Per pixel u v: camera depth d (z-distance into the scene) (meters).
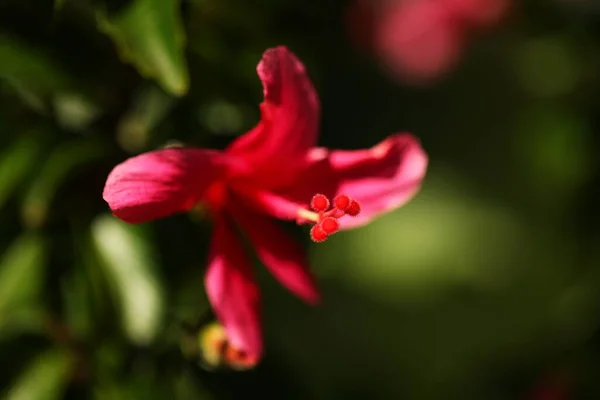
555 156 0.87
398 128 0.78
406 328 0.97
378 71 0.72
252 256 0.57
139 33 0.51
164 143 0.56
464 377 0.95
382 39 0.72
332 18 0.60
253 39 0.58
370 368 0.93
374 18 0.70
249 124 0.57
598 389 0.71
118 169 0.49
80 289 0.55
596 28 0.70
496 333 0.96
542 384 0.74
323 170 0.52
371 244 0.99
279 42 0.59
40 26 0.54
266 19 0.58
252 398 0.58
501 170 0.93
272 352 0.59
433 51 0.78
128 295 0.55
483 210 0.97
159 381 0.56
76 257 0.55
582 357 0.71
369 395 0.92
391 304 0.97
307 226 0.57
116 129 0.56
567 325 0.72
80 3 0.52
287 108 0.51
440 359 0.96
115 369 0.56
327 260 0.95
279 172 0.52
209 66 0.57
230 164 0.51
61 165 0.54
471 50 0.87
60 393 0.56
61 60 0.54
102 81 0.55
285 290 0.74
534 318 0.94
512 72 0.87
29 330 0.56
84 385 0.56
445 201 0.98
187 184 0.50
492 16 0.76
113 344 0.56
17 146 0.54
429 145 0.89
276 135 0.51
